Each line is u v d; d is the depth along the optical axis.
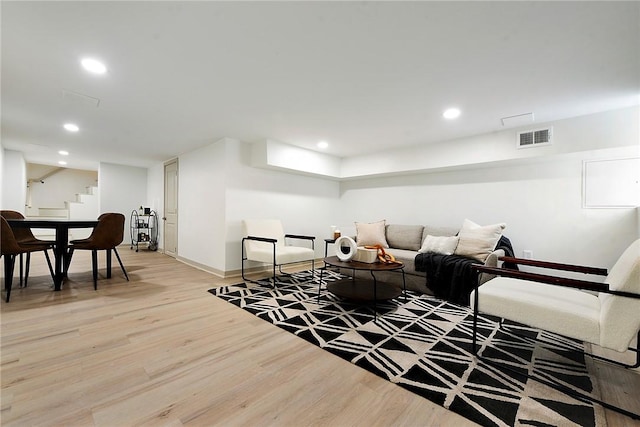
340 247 2.83
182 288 3.14
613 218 2.79
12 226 2.89
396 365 1.60
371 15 1.43
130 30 1.56
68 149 4.61
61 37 1.62
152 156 5.14
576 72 1.96
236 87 2.26
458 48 1.71
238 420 1.16
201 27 1.54
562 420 1.17
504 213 3.50
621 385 1.43
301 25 1.52
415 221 4.37
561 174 3.11
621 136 2.56
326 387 1.39
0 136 3.81
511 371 1.54
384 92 2.32
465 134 3.40
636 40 1.59
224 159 3.78
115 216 3.25
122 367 1.53
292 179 4.60
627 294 1.25
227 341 1.87
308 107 2.67
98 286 3.16
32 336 1.88
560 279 1.40
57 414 1.17
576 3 1.33
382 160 4.35
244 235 3.69
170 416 1.17
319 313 2.41
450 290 2.79
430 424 1.15
